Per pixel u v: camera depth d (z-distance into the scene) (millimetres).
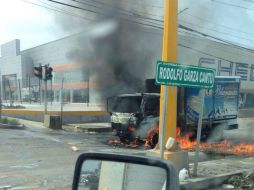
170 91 9578
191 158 13641
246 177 10086
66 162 12180
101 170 2795
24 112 28609
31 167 11242
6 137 18344
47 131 22062
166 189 2465
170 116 9609
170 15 9555
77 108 35438
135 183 2631
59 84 51719
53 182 9312
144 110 17625
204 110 19391
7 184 9031
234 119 21688
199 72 9219
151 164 2580
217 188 9375
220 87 20484
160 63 8195
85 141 18266
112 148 16375
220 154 15086
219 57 52438
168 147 9430
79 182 2855
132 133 17719
